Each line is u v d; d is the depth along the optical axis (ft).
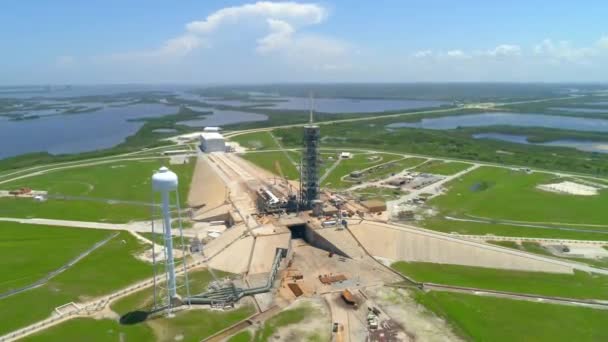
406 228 420.36
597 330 262.67
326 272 350.43
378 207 478.59
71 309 284.00
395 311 287.28
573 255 382.01
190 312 285.64
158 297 302.45
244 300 303.89
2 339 249.14
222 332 264.72
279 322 275.18
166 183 268.82
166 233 281.33
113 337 255.91
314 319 278.26
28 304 286.66
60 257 364.58
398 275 343.67
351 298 299.79
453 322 272.51
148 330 263.90
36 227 434.30
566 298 302.04
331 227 423.23
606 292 311.88
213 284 324.19
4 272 333.01
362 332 263.29
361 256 379.55
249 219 445.78
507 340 253.85
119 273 337.31
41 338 251.60
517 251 376.89
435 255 380.78
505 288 318.65
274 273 341.21
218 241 403.75
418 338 256.52
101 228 437.99
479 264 367.86
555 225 457.27
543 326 267.39
